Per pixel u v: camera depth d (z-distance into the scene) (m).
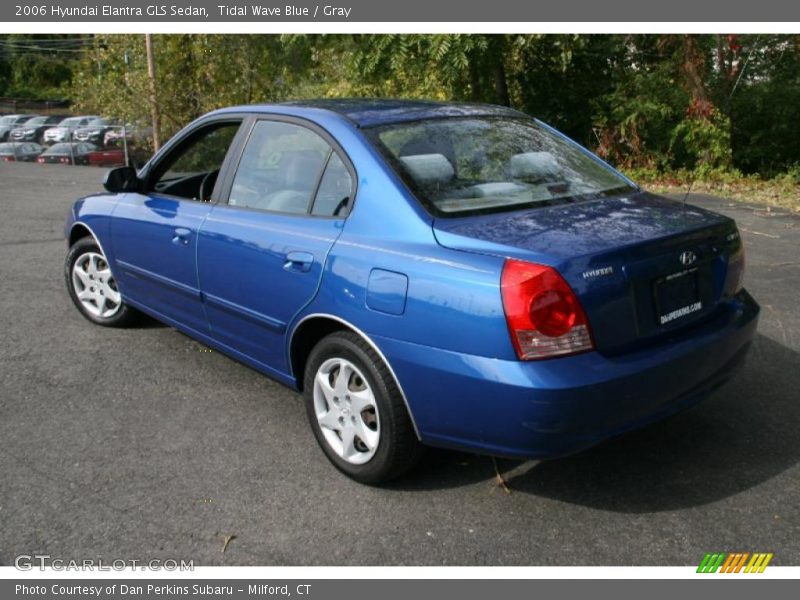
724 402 4.14
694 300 3.19
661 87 14.77
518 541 3.02
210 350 5.13
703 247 3.21
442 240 3.05
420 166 3.38
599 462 3.58
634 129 14.87
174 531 3.12
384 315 3.11
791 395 4.21
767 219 9.52
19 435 3.93
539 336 2.76
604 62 15.62
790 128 15.94
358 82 14.07
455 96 14.12
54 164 23.22
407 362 3.05
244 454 3.73
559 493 3.34
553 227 3.10
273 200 3.83
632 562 2.88
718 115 14.51
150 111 20.91
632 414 2.92
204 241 4.12
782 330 5.22
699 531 3.05
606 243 2.93
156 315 4.88
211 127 4.41
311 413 3.61
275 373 3.91
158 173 4.80
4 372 4.76
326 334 3.66
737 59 16.48
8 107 55.91
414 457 3.27
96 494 3.38
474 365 2.86
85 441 3.87
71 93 23.23
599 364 2.82
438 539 3.04
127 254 4.92
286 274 3.58
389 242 3.19
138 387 4.53
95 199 5.34
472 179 3.44
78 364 4.88
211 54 20.58
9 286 6.77
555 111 15.91
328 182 3.56
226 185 4.15
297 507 3.28
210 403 4.31
